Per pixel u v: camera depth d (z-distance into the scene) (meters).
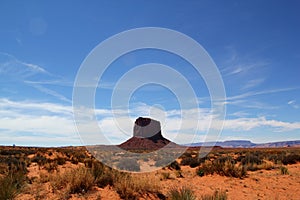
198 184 11.04
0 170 11.91
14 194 7.76
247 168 15.16
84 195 8.18
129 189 8.23
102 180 9.40
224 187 10.30
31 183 9.83
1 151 28.95
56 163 17.25
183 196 7.70
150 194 8.52
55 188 8.64
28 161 19.30
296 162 18.55
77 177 8.84
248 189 9.88
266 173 13.62
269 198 8.55
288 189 9.79
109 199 7.93
